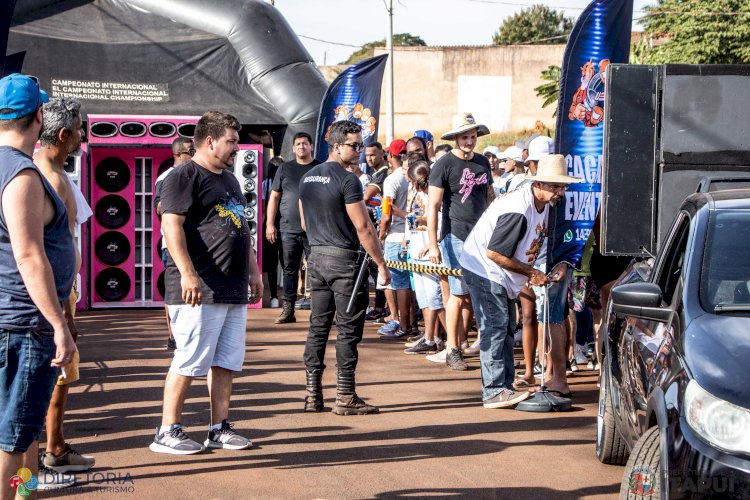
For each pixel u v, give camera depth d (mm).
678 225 5184
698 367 3791
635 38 50969
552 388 7648
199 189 5734
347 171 6863
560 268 7523
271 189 12250
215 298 5773
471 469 5660
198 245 5742
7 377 3891
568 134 8211
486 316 7305
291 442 6238
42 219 3857
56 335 3830
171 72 15703
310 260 7070
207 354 5828
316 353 7137
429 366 9250
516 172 12438
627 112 8156
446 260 9031
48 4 16047
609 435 5621
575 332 9039
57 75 15125
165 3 16406
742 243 4555
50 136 4859
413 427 6711
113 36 15844
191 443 5891
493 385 7332
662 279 5047
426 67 56094
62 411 5398
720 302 4262
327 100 13078
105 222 13859
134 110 15133
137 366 9023
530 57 55719
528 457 5953
